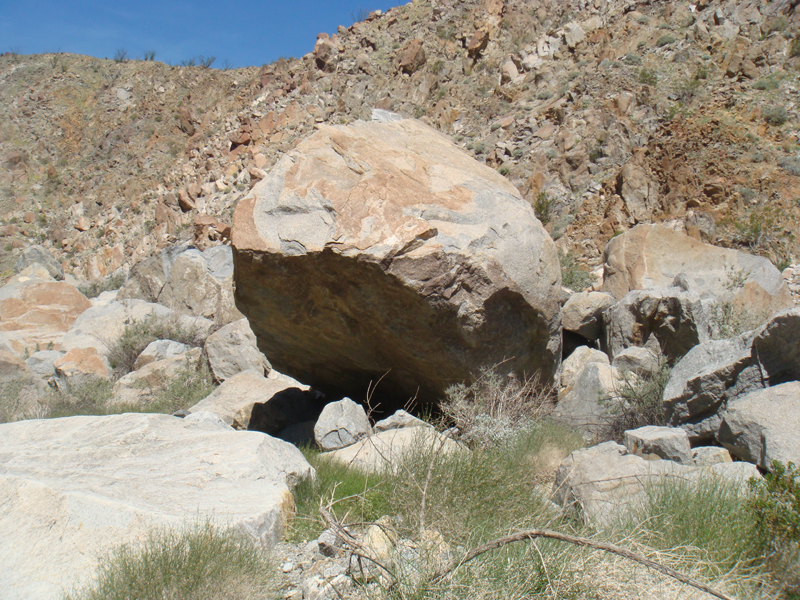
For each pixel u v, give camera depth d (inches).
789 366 228.8
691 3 1037.8
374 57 1375.5
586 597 125.1
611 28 1083.9
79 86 2333.9
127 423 236.2
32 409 455.5
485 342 284.5
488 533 154.9
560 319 311.3
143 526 148.7
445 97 1219.9
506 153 938.1
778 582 133.6
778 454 193.5
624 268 450.3
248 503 168.4
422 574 127.3
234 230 284.2
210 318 695.1
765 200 624.1
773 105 746.2
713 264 434.0
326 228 272.8
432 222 280.8
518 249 289.0
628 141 818.8
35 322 705.0
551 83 1074.7
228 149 1357.0
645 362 316.8
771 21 915.4
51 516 155.3
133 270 781.9
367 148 305.0
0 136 2113.7
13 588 140.3
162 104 2050.9
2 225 1755.7
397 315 277.9
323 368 337.4
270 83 1499.8
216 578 133.0
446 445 227.6
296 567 154.3
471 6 1428.4
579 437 269.6
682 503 159.8
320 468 224.7
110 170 1845.5
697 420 248.7
